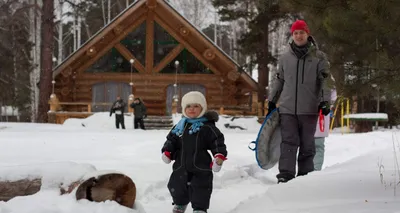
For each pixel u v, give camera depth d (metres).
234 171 7.11
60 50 40.84
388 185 4.22
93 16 51.00
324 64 5.82
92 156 8.59
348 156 9.46
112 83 28.86
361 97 4.64
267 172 7.85
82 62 28.47
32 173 4.36
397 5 4.07
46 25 27.20
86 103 26.59
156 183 6.02
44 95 27.11
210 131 4.41
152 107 28.77
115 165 7.25
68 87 28.17
